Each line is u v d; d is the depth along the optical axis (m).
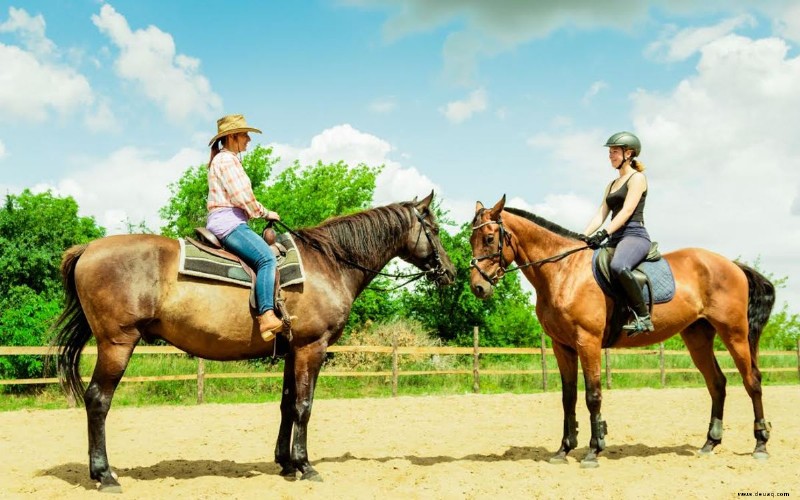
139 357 15.45
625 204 6.25
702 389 15.49
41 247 19.34
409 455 6.81
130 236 5.18
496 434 8.34
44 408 11.26
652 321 6.39
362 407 11.48
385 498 4.93
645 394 14.06
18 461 6.33
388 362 18.36
